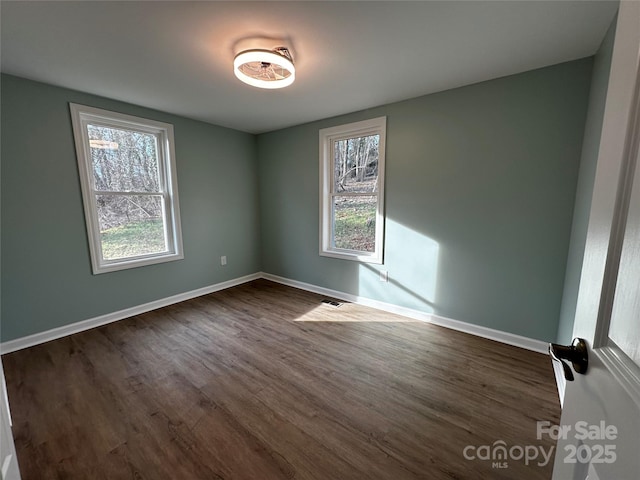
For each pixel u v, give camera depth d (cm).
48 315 249
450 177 257
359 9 147
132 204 303
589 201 165
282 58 177
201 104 286
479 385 189
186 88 245
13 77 220
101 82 233
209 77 224
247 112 312
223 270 394
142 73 217
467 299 261
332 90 251
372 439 147
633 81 48
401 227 294
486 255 246
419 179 275
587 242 64
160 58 195
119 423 158
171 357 224
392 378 197
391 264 307
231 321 290
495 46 181
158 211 325
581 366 60
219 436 150
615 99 54
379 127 296
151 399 177
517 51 186
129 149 297
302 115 323
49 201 244
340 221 355
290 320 292
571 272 192
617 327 48
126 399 177
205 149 356
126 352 231
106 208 284
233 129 387
